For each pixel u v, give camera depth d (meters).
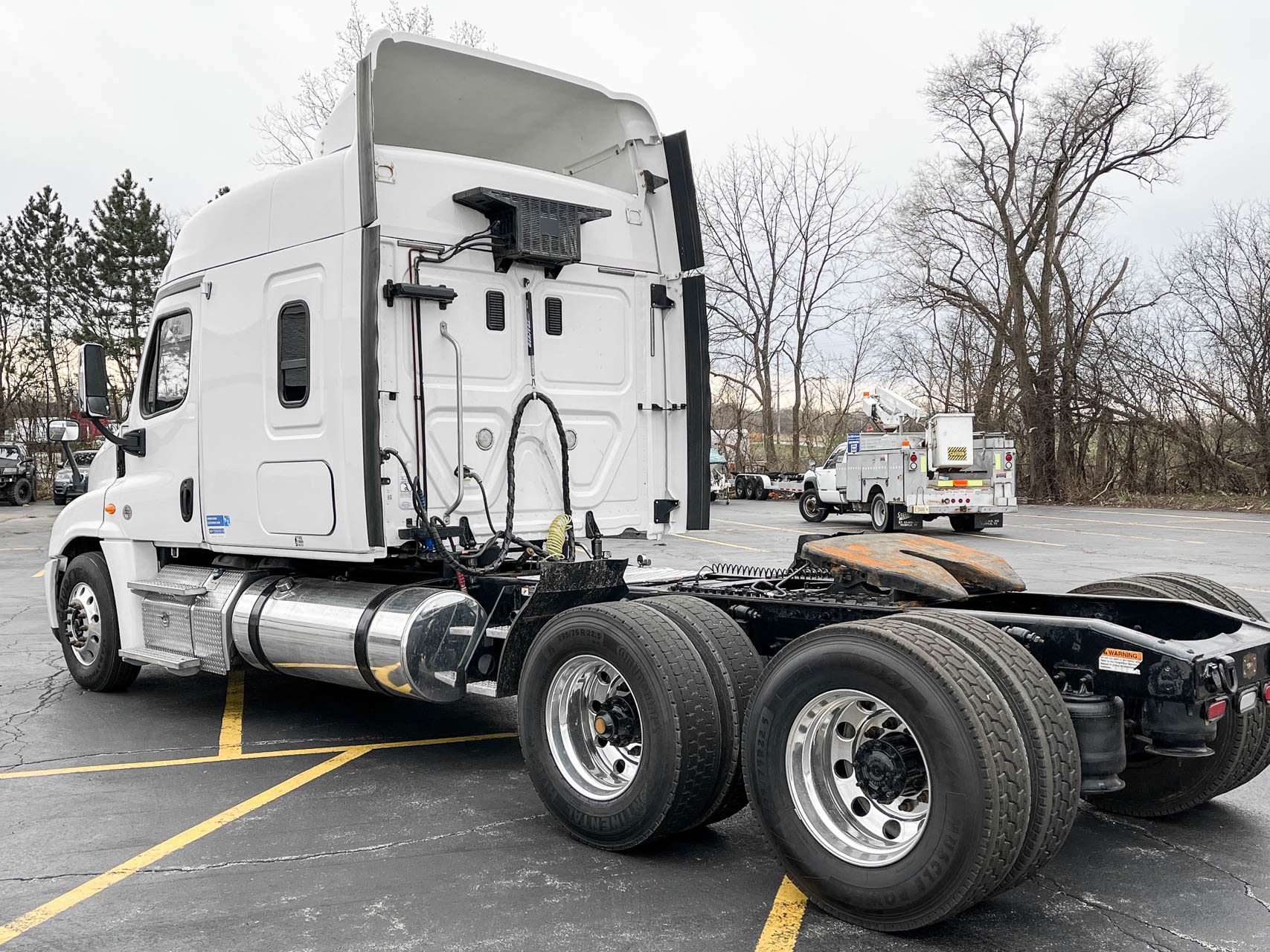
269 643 5.71
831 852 3.49
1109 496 31.70
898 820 3.47
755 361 48.00
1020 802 3.10
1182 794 4.45
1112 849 4.23
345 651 5.21
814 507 24.19
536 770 4.39
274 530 5.66
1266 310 29.12
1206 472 30.44
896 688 3.26
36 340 46.38
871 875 3.35
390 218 5.19
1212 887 3.83
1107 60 33.66
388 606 5.12
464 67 5.69
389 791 5.02
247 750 5.81
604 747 4.36
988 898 3.58
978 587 4.68
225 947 3.35
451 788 5.09
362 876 3.94
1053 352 33.81
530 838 4.37
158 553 6.89
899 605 4.14
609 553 5.73
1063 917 3.56
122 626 6.80
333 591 5.56
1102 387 32.28
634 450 6.21
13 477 34.47
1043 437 33.25
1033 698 3.22
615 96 6.18
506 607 5.23
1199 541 17.84
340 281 5.19
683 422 6.45
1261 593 11.13
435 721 6.48
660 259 6.37
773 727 3.62
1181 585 4.76
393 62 5.53
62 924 3.54
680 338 6.45
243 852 4.21
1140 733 3.74
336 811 4.73
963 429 19.06
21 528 24.88
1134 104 33.91
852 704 3.53
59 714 6.67
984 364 37.19
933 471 19.17
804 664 3.52
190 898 3.75
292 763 5.53
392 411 5.17
